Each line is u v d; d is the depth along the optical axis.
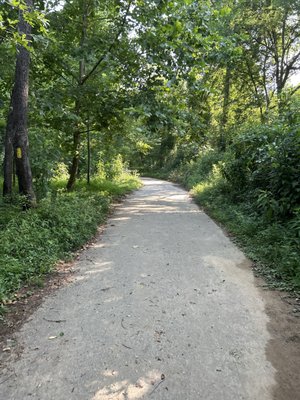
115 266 5.16
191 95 11.31
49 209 6.93
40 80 11.42
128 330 3.30
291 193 6.32
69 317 3.58
